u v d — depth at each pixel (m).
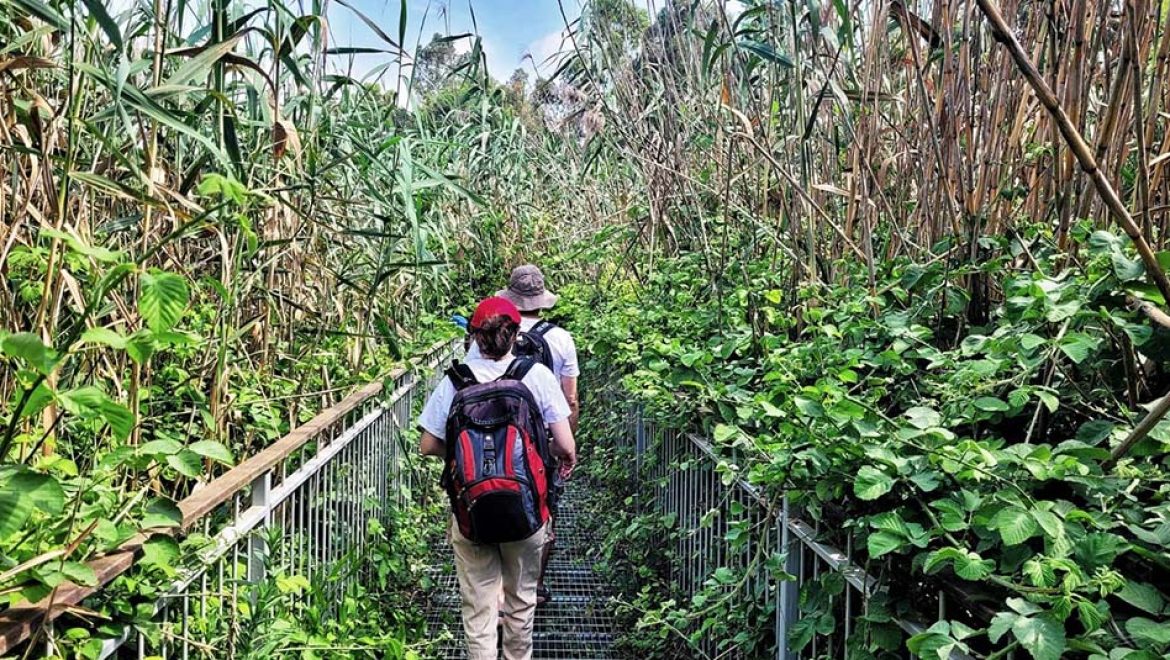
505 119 7.70
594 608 4.83
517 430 3.29
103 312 2.08
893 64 3.25
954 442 1.68
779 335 3.20
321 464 3.43
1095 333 1.86
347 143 4.07
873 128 2.91
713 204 4.57
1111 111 1.53
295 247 3.75
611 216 6.21
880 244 3.33
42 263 1.86
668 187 4.35
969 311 2.46
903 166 3.10
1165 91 2.25
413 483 6.03
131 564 1.71
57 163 2.01
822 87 2.93
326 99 3.25
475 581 3.48
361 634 3.49
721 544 3.48
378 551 4.43
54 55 2.38
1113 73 2.15
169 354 3.02
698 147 4.29
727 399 2.74
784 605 2.66
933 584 1.68
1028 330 1.83
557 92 5.57
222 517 2.59
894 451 1.74
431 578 5.13
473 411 3.29
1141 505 1.48
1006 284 1.98
